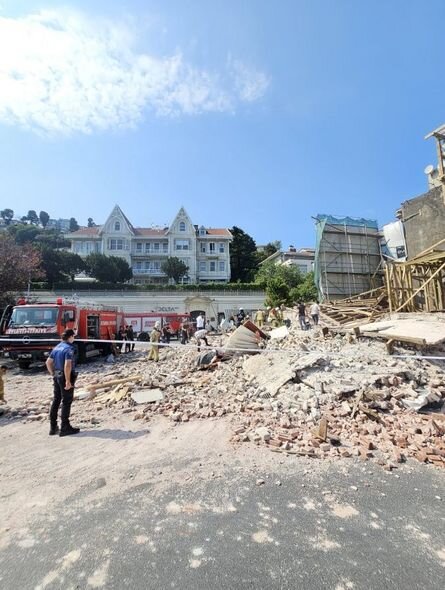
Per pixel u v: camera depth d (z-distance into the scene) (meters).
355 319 19.00
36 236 74.56
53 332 13.02
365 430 5.39
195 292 43.78
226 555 2.72
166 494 3.70
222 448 4.96
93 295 41.53
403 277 18.05
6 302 20.08
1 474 4.23
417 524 3.15
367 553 2.75
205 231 61.50
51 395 8.85
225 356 11.16
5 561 2.68
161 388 8.49
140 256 56.38
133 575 2.51
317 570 2.55
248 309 44.09
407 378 7.30
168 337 23.75
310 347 10.90
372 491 3.74
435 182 20.17
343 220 28.48
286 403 6.63
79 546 2.85
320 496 3.64
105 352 17.06
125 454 4.82
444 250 16.50
